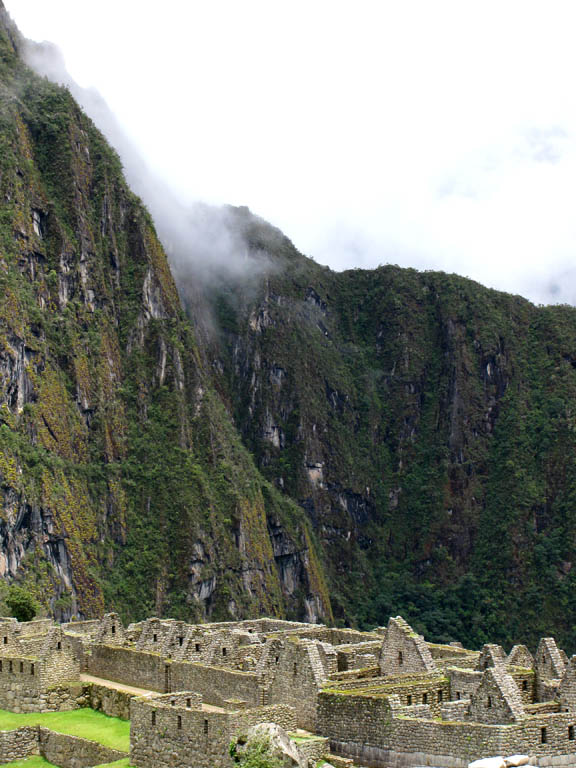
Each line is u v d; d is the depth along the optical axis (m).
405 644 52.06
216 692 52.41
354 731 43.44
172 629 59.50
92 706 56.47
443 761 40.50
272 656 49.56
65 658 58.19
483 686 42.28
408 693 44.69
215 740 42.81
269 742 40.22
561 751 39.62
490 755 39.22
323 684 46.56
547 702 44.19
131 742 45.38
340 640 68.94
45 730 52.09
